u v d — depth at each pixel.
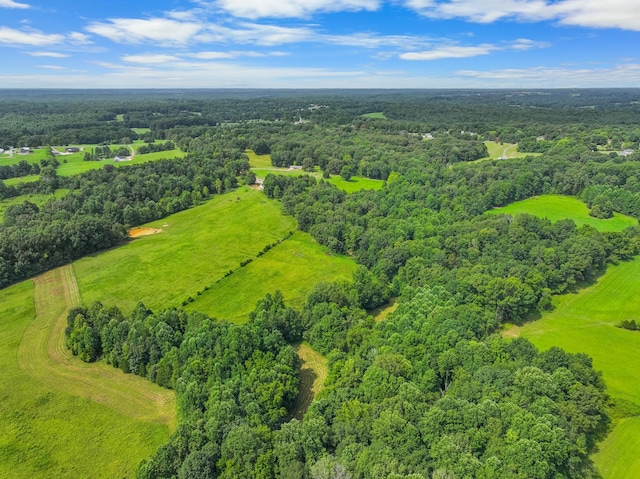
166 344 74.19
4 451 59.31
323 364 78.44
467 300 86.88
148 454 59.25
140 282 109.88
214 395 60.31
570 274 97.75
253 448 50.28
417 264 101.00
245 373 67.19
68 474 56.28
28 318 92.56
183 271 116.06
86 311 86.12
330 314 83.62
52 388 71.44
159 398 69.38
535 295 89.06
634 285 100.38
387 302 100.44
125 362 74.75
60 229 120.44
